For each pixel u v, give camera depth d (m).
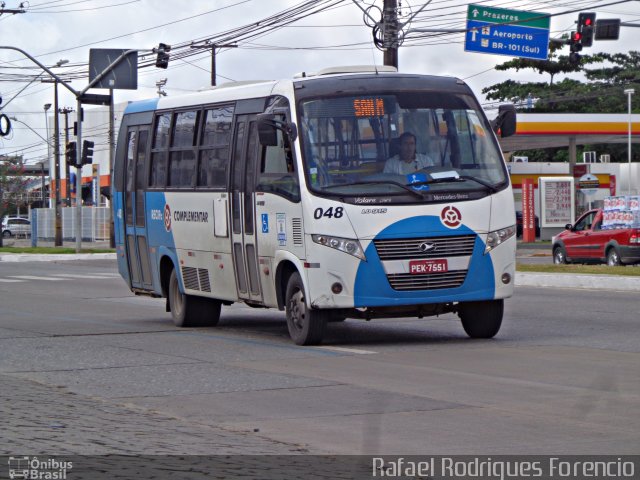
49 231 80.50
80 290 29.59
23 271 40.47
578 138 66.44
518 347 14.73
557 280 27.67
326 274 14.38
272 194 15.38
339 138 14.72
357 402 10.59
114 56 45.94
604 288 26.34
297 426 9.41
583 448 8.34
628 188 63.22
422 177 14.64
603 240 32.44
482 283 14.73
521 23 40.81
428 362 13.35
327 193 14.42
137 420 9.45
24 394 10.97
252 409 10.30
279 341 16.19
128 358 14.29
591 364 12.95
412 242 14.43
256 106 16.11
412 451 8.30
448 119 15.10
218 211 17.08
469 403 10.41
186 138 18.33
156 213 19.33
